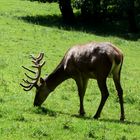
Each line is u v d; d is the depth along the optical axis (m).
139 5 77.31
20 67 35.44
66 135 20.16
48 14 70.94
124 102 29.55
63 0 66.75
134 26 65.44
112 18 70.38
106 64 23.53
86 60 24.00
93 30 62.28
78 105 27.34
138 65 44.22
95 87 32.31
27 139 19.30
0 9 70.06
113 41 54.75
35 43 46.34
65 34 54.03
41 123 21.48
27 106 24.72
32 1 73.00
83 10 69.25
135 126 22.84
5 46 42.81
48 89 25.20
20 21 58.81
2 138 19.09
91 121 22.53
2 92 27.89
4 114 22.30
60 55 42.56
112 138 20.41
